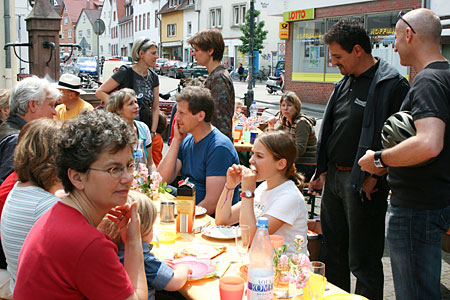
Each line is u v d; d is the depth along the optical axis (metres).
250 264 2.08
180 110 3.86
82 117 1.80
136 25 72.88
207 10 49.88
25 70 19.31
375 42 20.44
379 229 3.62
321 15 22.92
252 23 14.76
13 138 3.28
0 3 11.88
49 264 1.66
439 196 2.69
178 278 2.38
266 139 2.93
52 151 2.40
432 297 2.79
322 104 23.58
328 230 3.91
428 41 2.74
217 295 2.31
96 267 1.67
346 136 3.59
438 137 2.52
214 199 3.81
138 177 3.69
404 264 2.84
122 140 1.76
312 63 24.05
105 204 1.81
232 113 5.04
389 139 2.76
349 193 3.60
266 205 3.00
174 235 3.03
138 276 2.06
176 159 4.18
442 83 2.59
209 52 4.96
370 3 20.47
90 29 96.81
